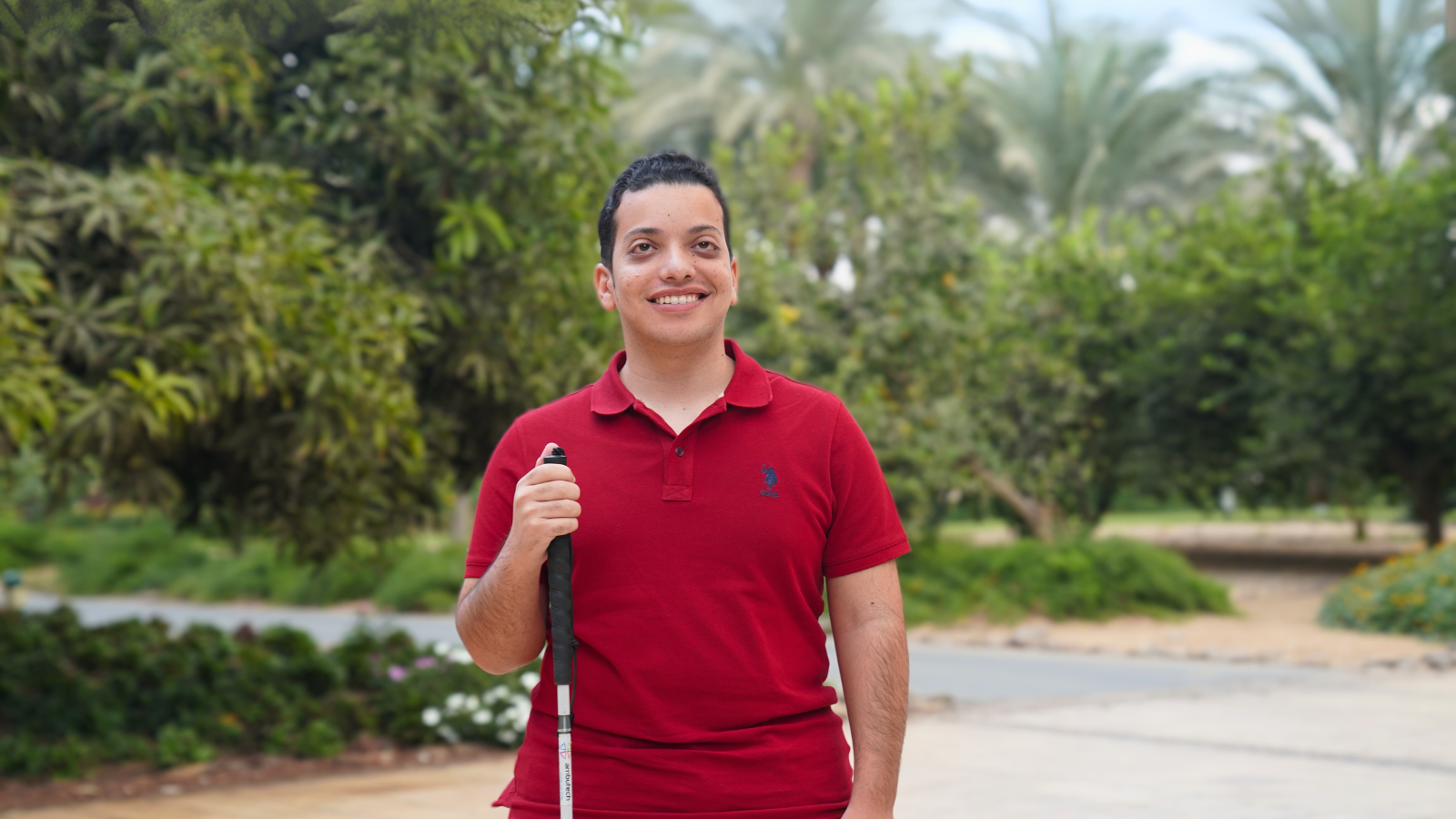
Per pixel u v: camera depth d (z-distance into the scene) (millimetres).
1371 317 17438
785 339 15656
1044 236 29719
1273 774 6516
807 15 25609
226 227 5648
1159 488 21703
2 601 21672
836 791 1981
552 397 7172
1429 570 13500
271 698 7469
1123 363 21188
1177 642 13188
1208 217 21156
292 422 6230
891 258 16750
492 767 6930
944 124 17156
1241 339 19328
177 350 5438
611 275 2100
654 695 1924
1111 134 29625
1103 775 6523
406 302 6285
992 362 18391
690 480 1952
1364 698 9266
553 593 1888
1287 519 36219
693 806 1894
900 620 2041
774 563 1946
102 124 6223
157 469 6234
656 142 26891
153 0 2559
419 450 6242
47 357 5000
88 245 5742
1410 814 5621
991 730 8000
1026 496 19969
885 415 16062
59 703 7184
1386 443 19125
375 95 6340
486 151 6492
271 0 2635
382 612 19594
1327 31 28078
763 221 17078
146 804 5969
